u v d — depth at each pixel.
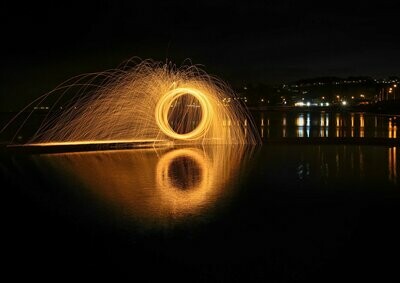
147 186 9.30
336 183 9.74
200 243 5.61
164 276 4.61
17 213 7.00
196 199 8.07
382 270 4.76
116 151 16.12
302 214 7.07
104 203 7.71
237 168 11.95
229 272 4.71
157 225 6.37
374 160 13.70
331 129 29.77
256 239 5.79
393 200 8.05
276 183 9.72
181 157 14.40
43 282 4.44
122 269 4.77
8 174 10.80
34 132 27.75
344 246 5.52
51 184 9.48
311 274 4.66
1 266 4.84
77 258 5.07
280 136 23.44
